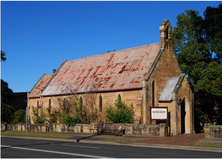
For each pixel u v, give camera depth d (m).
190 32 47.69
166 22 37.06
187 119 34.75
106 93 36.62
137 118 31.72
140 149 18.02
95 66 43.03
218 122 45.84
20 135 30.45
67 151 16.80
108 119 34.75
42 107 46.41
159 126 27.06
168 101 32.91
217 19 44.06
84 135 29.89
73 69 47.09
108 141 22.84
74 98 38.53
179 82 33.59
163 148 19.05
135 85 33.41
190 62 45.84
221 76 38.00
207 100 45.44
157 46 37.66
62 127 36.00
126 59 39.31
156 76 34.47
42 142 23.41
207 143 19.91
